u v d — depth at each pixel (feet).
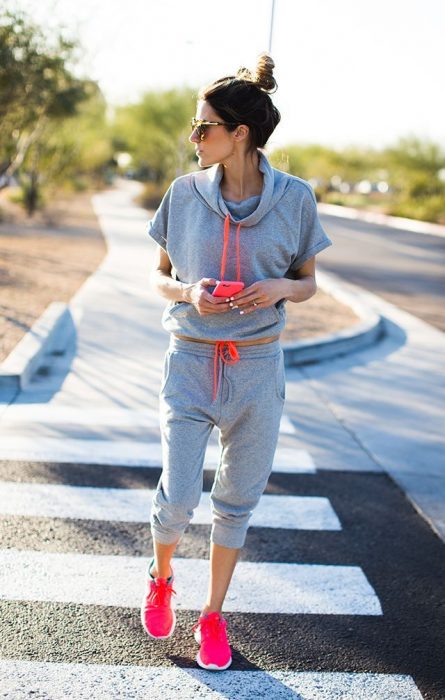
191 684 8.38
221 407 8.13
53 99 45.78
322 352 24.97
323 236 8.35
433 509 13.66
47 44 42.45
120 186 201.36
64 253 47.24
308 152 248.73
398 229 111.65
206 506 13.14
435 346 27.86
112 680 8.35
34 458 14.69
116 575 10.63
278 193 7.83
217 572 8.73
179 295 7.98
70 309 28.86
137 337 25.11
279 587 10.64
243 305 7.78
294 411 18.85
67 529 11.94
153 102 115.34
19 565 10.71
